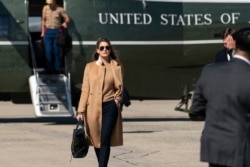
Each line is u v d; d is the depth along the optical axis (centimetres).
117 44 2638
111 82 1487
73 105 2742
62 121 2755
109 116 1478
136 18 2653
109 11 2636
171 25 2681
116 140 1488
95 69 1493
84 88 1496
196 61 2720
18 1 2580
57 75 2586
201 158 973
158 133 2320
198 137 2217
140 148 1964
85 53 2620
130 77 2670
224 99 967
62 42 2516
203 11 2703
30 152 1878
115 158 1784
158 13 2672
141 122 2738
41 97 2541
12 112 3353
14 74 2592
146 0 2659
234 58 988
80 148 1484
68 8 2608
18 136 2212
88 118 1490
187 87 2728
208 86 979
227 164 955
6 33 2575
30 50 2592
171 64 2697
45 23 2552
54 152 1880
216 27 2711
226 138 959
